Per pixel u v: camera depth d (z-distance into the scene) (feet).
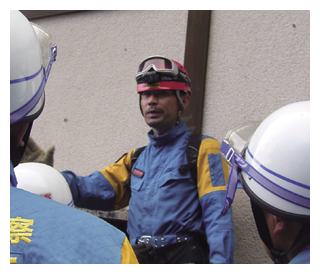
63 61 8.87
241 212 6.40
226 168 5.35
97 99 8.33
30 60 2.59
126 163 6.33
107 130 8.09
